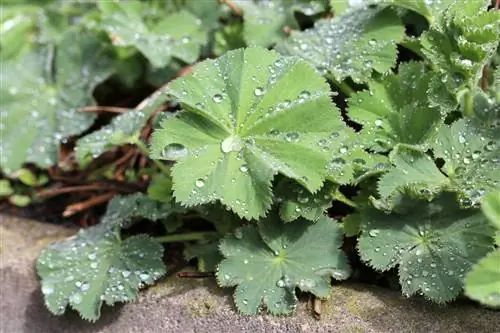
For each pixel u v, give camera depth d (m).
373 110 0.53
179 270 0.54
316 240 0.51
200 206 0.53
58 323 0.54
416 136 0.52
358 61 0.54
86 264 0.54
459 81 0.51
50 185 0.63
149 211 0.55
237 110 0.51
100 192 0.62
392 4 0.54
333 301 0.50
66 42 0.65
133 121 0.56
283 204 0.51
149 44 0.61
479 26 0.50
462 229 0.49
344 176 0.50
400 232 0.50
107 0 0.63
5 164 0.63
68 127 0.63
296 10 0.60
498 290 0.45
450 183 0.50
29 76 0.65
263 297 0.50
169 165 0.58
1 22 0.68
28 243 0.58
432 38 0.52
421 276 0.49
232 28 0.62
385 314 0.49
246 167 0.50
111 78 0.65
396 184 0.50
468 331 0.48
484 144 0.51
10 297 0.56
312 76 0.51
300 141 0.50
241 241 0.52
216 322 0.51
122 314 0.53
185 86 0.52
